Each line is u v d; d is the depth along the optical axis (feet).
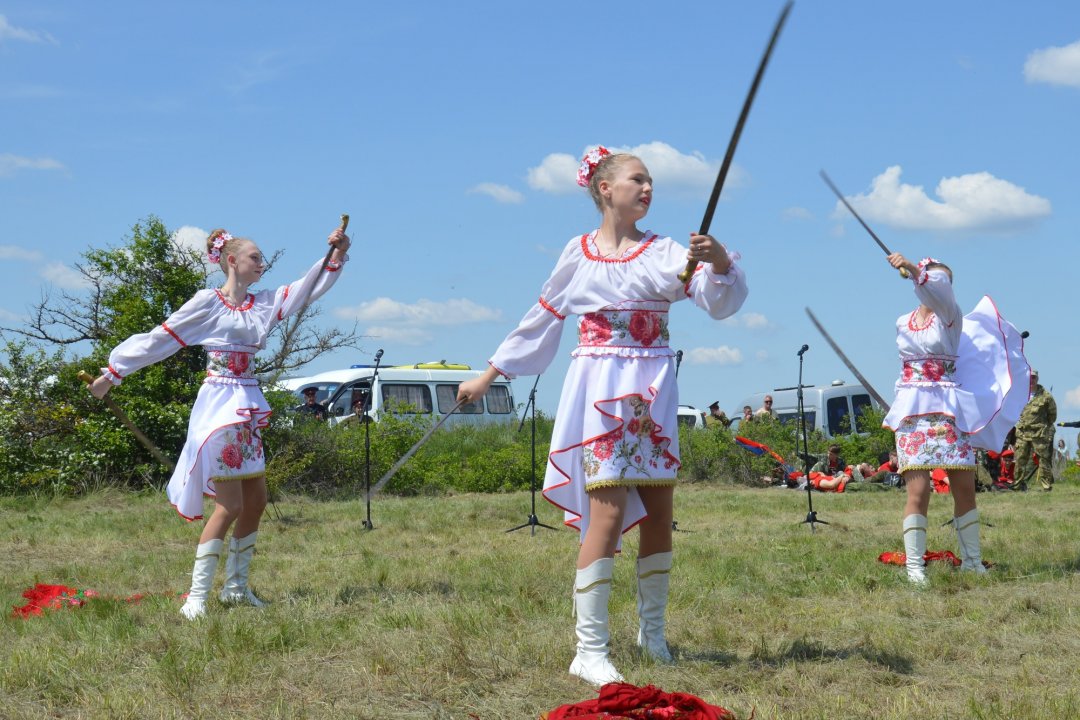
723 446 58.90
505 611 17.10
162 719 11.84
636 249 13.98
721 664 14.24
